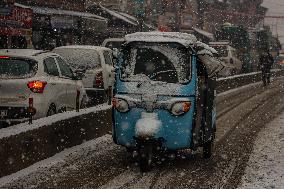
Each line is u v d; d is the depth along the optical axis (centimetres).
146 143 848
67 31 2897
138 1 4331
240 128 1455
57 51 1605
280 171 911
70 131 1013
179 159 981
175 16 5066
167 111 866
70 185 747
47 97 1074
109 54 1695
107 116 1227
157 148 873
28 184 739
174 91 876
